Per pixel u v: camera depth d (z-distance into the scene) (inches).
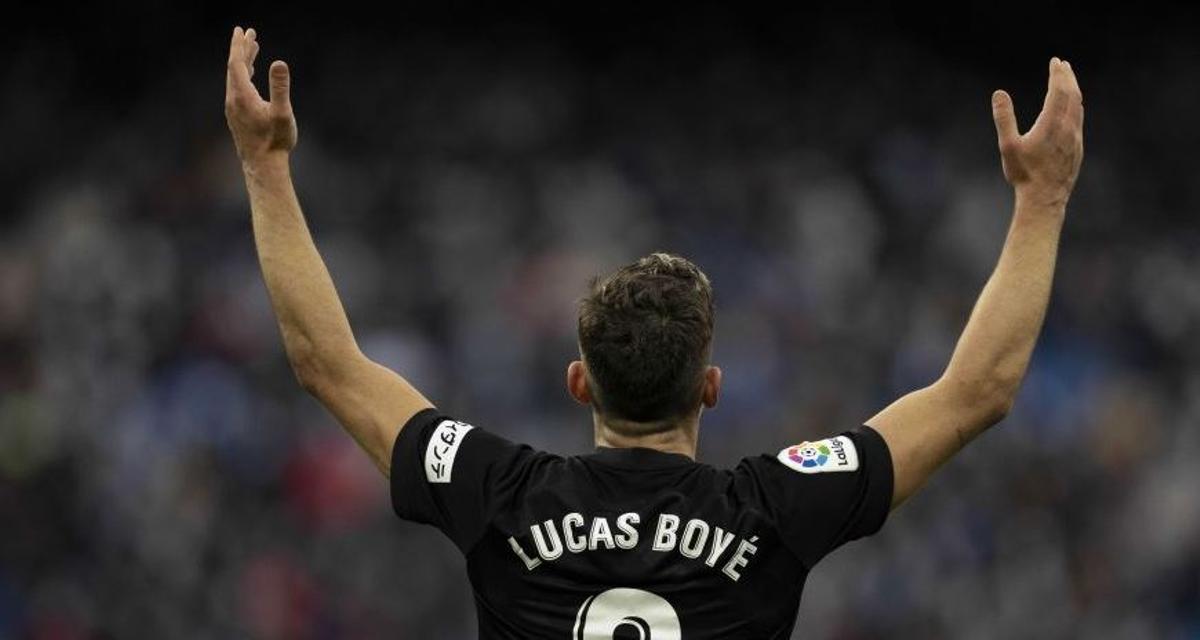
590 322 230.7
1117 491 1290.6
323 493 1156.5
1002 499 1246.3
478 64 1681.8
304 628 1109.1
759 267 1492.4
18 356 1269.7
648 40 1747.0
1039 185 242.1
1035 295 235.9
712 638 218.4
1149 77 1819.6
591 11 1743.4
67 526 1161.4
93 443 1214.9
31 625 1112.8
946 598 1161.4
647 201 1584.6
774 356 1350.9
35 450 1202.0
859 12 1804.9
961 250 1536.7
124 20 1630.2
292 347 237.9
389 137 1594.5
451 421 233.5
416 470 229.5
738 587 220.1
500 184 1552.7
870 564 1148.5
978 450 1258.0
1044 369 1366.9
